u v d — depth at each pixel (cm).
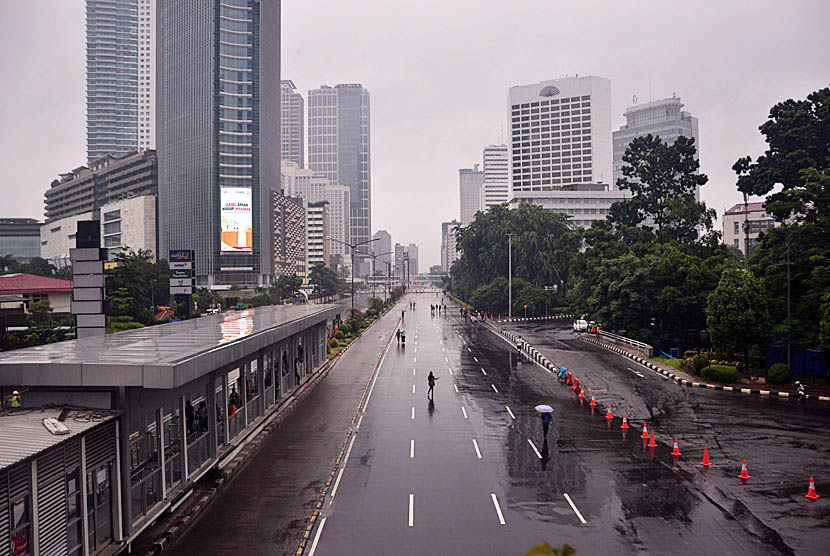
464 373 4481
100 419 1498
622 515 1812
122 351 1886
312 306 5206
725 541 1636
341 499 1941
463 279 12425
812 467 2270
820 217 4091
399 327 8544
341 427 2866
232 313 4212
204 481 2095
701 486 2066
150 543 1593
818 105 5291
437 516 1803
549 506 1883
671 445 2580
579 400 3500
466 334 7500
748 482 2106
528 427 2878
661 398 3538
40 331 5391
